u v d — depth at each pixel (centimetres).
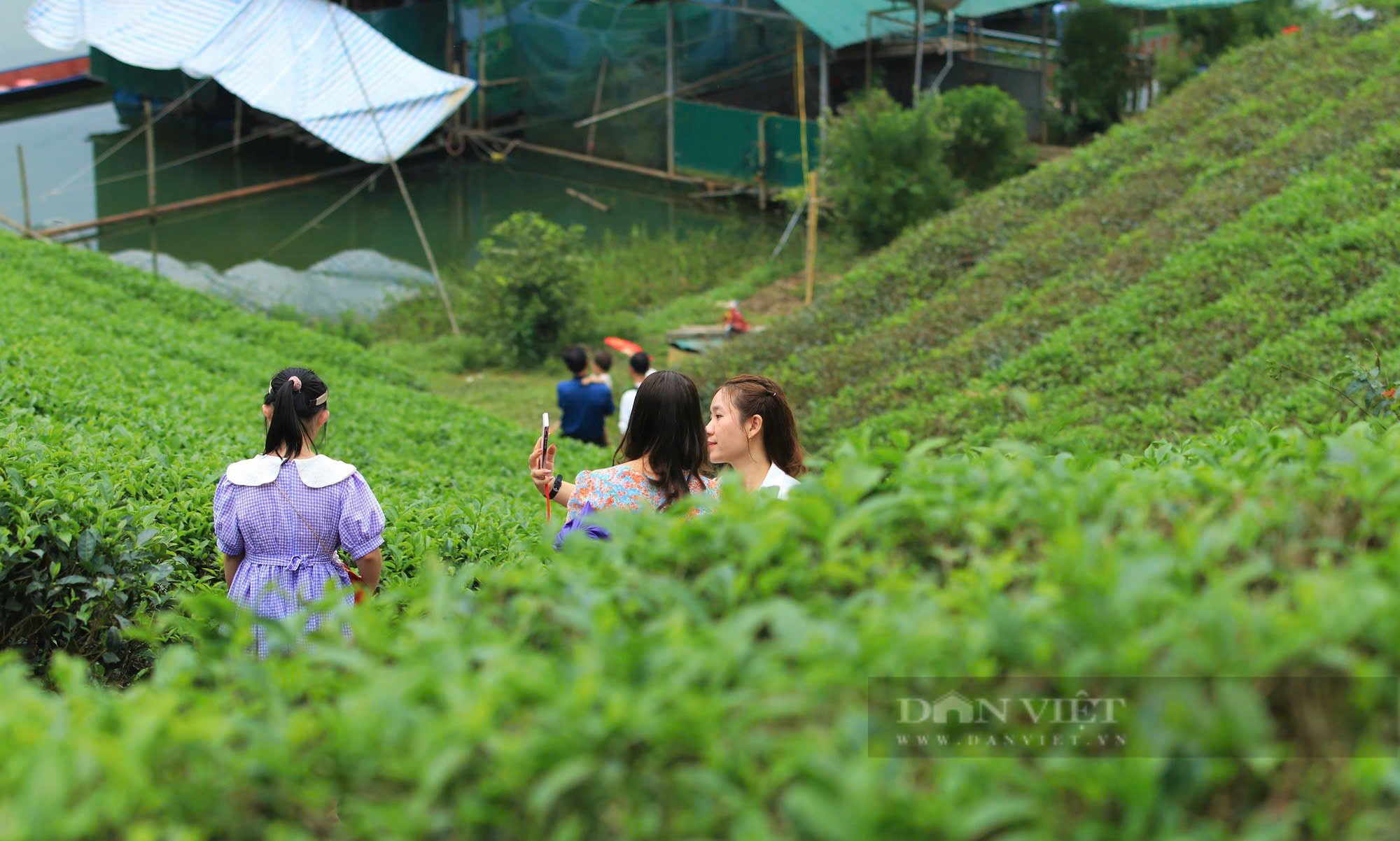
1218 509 234
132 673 423
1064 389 956
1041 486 221
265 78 2166
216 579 469
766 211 2466
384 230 2364
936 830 148
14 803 158
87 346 959
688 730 161
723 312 1856
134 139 2844
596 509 378
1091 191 1530
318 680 211
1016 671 173
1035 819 158
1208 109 1616
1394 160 1144
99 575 396
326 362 1465
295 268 2128
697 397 384
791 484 388
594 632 189
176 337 1248
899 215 1975
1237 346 903
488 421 1169
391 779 178
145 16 2202
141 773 167
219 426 783
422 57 2781
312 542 385
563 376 1658
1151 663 168
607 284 2002
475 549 457
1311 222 1052
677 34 2653
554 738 159
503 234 1741
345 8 2534
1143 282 1105
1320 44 1695
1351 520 220
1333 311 873
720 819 161
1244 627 164
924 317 1282
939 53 2603
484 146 2873
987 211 1547
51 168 2628
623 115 2734
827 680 162
